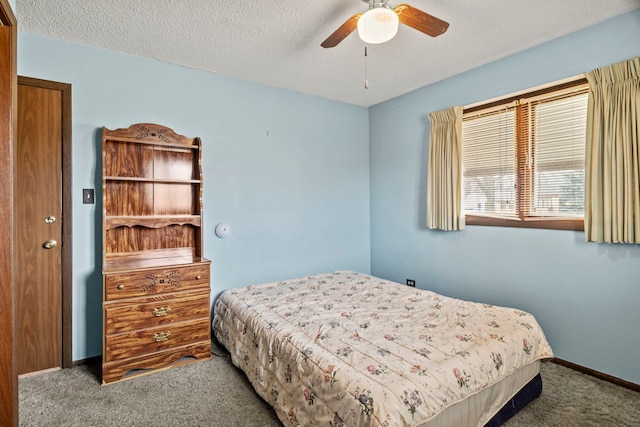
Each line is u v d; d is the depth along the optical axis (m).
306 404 1.56
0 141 1.48
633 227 2.01
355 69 2.87
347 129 3.83
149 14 2.03
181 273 2.38
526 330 1.89
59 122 2.34
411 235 3.49
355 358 1.56
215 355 2.54
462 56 2.62
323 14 2.03
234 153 3.06
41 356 2.29
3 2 1.39
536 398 1.94
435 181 3.13
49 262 2.31
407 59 2.67
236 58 2.65
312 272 3.57
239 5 1.94
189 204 2.81
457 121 2.91
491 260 2.79
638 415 1.80
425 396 1.32
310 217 3.55
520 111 2.61
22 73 2.21
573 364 2.31
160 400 1.96
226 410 1.87
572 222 2.29
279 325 2.00
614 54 2.08
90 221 2.45
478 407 1.54
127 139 2.47
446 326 1.94
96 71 2.46
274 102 3.29
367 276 3.26
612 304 2.13
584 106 2.27
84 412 1.84
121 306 2.18
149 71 2.66
